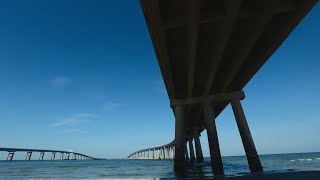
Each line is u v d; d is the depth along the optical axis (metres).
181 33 17.06
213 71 20.98
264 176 16.44
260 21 14.48
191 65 19.59
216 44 17.59
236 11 13.20
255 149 22.94
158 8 12.44
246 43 17.28
